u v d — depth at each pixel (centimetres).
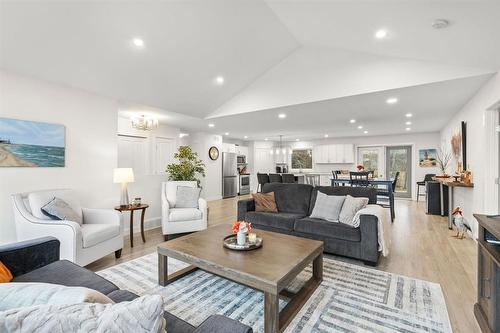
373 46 312
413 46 280
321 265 232
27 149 299
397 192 831
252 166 1029
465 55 268
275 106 441
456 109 458
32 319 59
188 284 234
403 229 427
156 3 252
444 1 190
